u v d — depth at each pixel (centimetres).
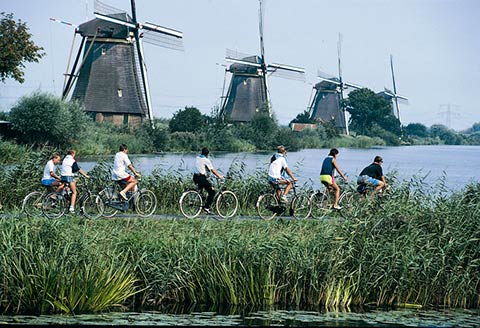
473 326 2091
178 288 2298
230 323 2064
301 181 6288
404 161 11119
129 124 11925
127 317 2098
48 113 8794
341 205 3494
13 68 8031
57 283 2116
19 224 2339
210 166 3316
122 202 3238
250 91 16000
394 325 2088
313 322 2103
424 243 2509
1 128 8738
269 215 3528
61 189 3125
